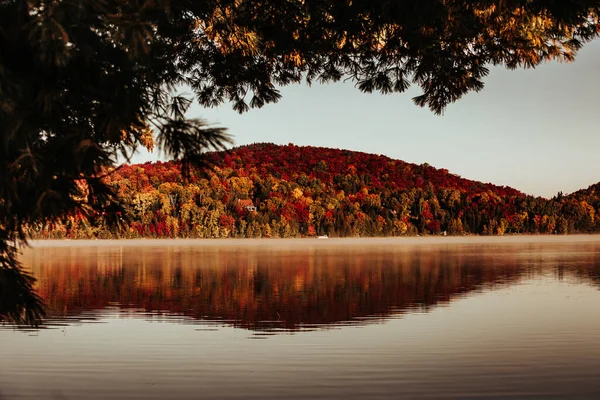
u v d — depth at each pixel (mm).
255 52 7969
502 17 6867
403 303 21000
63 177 3969
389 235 157500
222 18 7289
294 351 11758
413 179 186625
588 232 175250
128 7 3828
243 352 11617
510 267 43781
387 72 8234
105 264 46938
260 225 136625
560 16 5676
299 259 57188
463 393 8773
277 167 174875
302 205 150000
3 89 3434
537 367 10289
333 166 183625
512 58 8031
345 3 6762
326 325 15523
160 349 11828
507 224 169250
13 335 13031
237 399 8453
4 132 3477
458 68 7918
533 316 16656
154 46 4148
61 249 80312
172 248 86312
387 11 6020
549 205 172750
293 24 7141
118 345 12164
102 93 3986
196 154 3930
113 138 3971
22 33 3557
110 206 4438
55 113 3895
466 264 48031
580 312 17531
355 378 9609
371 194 166250
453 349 11852
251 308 19703
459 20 6184
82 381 9367
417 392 8812
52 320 15844
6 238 4191
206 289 26953
